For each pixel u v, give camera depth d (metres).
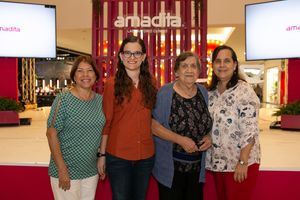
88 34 8.05
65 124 1.84
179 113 1.89
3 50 4.34
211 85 2.04
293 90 4.34
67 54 12.67
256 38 4.27
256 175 1.93
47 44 4.54
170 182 1.93
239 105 1.89
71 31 7.45
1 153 2.71
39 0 6.83
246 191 1.92
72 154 1.88
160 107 1.92
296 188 2.37
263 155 2.67
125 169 1.93
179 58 1.90
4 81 4.62
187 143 1.84
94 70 1.92
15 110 4.16
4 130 3.84
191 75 1.87
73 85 1.97
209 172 2.35
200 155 1.98
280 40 4.11
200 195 2.04
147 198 2.48
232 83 1.95
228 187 1.97
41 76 12.69
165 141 1.94
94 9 3.90
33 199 2.49
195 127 1.90
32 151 2.78
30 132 3.70
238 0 6.46
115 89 1.90
